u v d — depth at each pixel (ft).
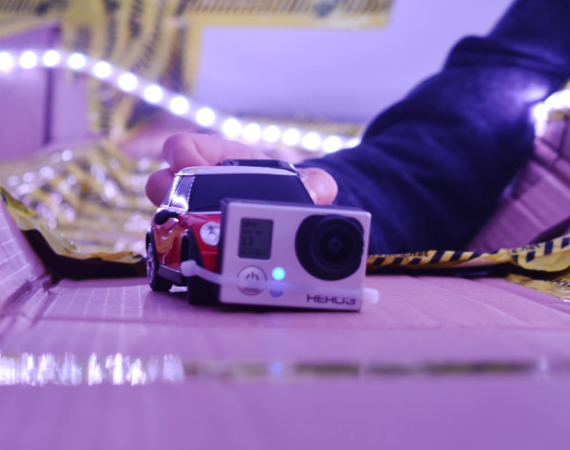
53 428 1.15
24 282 1.85
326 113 4.45
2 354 1.40
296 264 1.70
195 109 4.35
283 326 1.61
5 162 4.04
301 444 1.11
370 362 1.39
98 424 1.16
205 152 2.36
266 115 4.45
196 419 1.17
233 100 4.48
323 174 2.26
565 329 1.66
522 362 1.41
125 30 4.51
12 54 4.21
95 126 4.35
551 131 2.95
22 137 4.20
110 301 1.85
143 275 2.34
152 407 1.20
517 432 1.16
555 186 2.78
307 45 4.43
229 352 1.42
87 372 1.32
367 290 1.75
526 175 2.93
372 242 2.63
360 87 4.41
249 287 1.68
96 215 3.73
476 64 3.26
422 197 2.79
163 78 4.48
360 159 2.87
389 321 1.67
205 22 4.49
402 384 1.30
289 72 4.46
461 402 1.24
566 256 2.28
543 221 2.73
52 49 4.40
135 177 4.02
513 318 1.75
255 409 1.20
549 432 1.16
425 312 1.78
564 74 3.13
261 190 1.87
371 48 4.39
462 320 1.71
